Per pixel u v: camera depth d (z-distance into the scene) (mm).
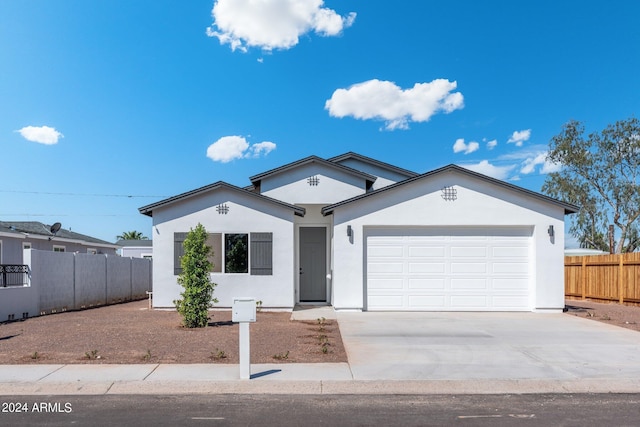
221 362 8336
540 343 10055
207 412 6055
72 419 5785
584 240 37281
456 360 8578
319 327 12062
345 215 15109
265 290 15281
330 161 18672
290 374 7590
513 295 15000
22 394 6828
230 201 15523
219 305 15281
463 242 15109
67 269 16812
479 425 5598
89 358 8578
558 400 6574
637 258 17203
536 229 14938
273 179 18297
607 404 6391
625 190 34562
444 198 15062
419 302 15016
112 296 20453
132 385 7055
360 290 14938
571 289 21922
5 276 14000
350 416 5902
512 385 7145
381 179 20594
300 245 17641
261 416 5902
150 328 11859
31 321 13352
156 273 15555
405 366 8141
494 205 15016
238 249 15469
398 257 15117
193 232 12500
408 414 5992
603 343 10055
